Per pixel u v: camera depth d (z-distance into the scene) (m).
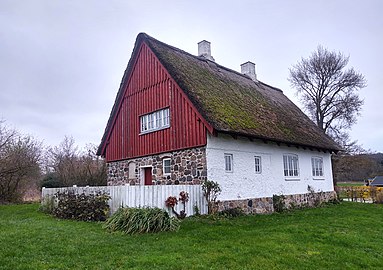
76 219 10.70
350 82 28.48
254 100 17.05
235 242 7.33
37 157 26.36
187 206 10.70
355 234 8.77
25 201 22.14
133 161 15.40
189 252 6.39
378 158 47.03
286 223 10.43
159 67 14.27
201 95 12.68
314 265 5.95
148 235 7.90
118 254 6.17
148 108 14.71
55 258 5.85
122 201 10.45
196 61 16.22
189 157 12.33
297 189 16.62
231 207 12.27
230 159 12.80
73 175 24.36
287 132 15.79
